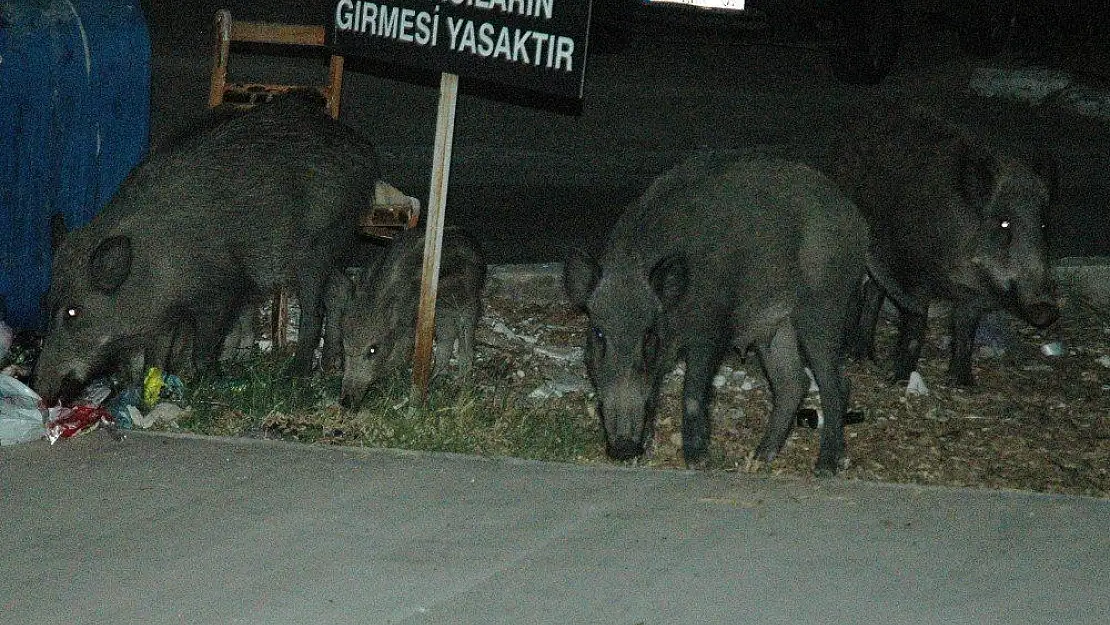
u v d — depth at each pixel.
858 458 8.34
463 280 9.26
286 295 9.66
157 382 8.36
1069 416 9.16
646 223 7.81
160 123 14.49
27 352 8.99
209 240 8.62
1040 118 17.19
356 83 16.33
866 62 17.69
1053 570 6.00
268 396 8.63
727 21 17.56
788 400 8.30
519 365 9.77
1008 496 6.91
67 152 9.24
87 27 9.23
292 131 9.06
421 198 13.27
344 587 5.72
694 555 6.11
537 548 6.15
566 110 16.17
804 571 5.95
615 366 7.21
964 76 18.30
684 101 16.78
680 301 7.42
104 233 8.43
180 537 6.22
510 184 13.87
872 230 9.70
